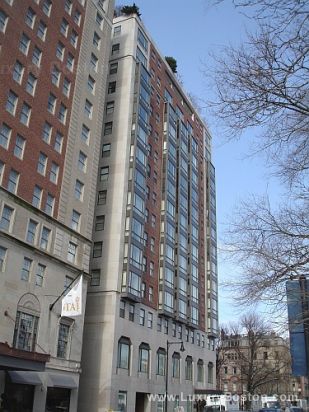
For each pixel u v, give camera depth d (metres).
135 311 54.06
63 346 41.06
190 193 77.25
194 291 71.94
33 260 38.62
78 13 50.91
